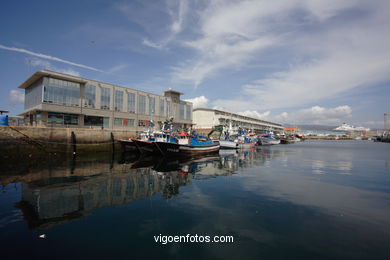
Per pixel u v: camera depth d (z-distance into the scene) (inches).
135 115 1823.3
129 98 1782.7
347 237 259.8
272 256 220.5
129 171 711.1
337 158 1160.2
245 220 309.9
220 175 658.8
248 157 1206.3
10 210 340.5
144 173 677.9
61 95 1348.4
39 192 441.7
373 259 214.8
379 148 2137.1
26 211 337.4
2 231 269.3
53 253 222.7
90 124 1514.5
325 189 485.4
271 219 313.6
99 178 589.6
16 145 962.1
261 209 354.9
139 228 283.1
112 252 226.8
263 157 1208.8
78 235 262.4
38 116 1343.5
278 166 855.7
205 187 504.4
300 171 733.9
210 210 350.3
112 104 1646.2
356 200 403.9
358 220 310.0
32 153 1008.2
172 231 275.0
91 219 310.8
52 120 1317.7
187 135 1316.4
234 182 558.9
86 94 1480.1
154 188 490.9
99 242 246.5
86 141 1253.1
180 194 443.5
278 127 5954.7
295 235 265.0
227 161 1018.1
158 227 286.4
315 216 324.8
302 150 1788.9
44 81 1274.6
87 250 229.6
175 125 2282.2
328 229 281.7
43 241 246.8
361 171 733.3
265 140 2731.3
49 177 593.0
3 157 916.0
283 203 386.0
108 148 1373.0
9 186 488.7
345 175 658.2
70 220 306.7
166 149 1137.4
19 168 743.1
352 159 1112.8
